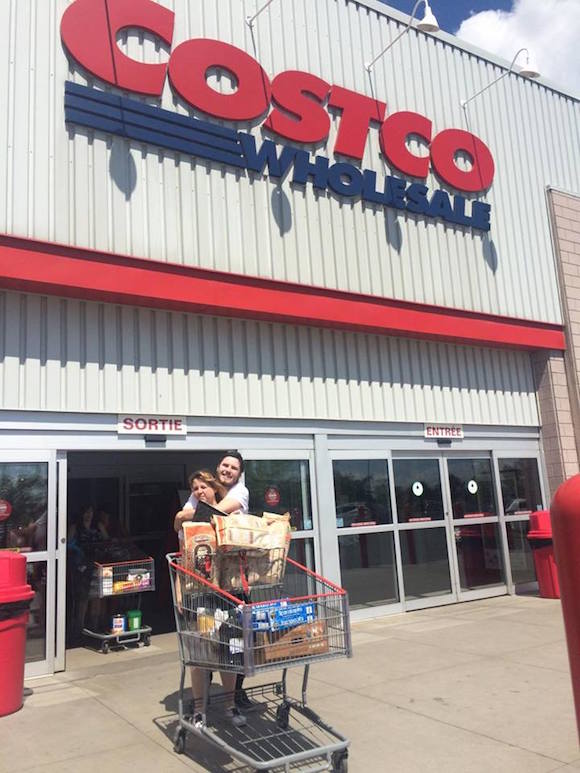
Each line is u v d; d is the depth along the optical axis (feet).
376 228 33.01
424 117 35.94
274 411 28.91
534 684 19.31
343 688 19.75
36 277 22.77
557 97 44.21
